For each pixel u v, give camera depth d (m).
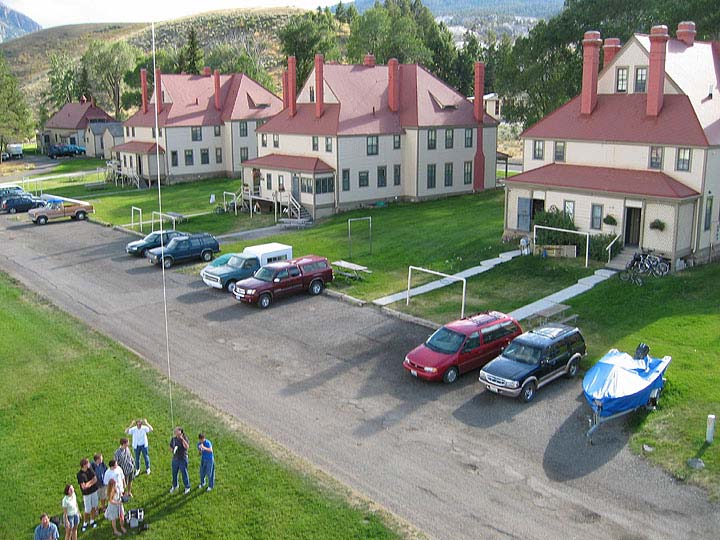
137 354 28.86
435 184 60.78
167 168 76.50
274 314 33.78
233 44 194.50
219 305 35.38
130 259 45.19
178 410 23.59
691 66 41.97
